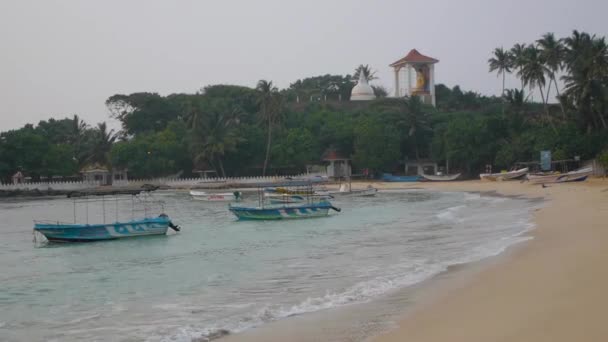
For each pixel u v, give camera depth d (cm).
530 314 1263
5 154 10706
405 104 12038
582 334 1080
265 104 11275
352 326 1368
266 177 11469
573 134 8556
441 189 8938
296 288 1939
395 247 2830
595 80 8331
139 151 11250
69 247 3556
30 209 7338
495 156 10212
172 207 6912
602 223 2870
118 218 5631
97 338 1473
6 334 1558
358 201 6850
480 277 1803
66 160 11425
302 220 4800
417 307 1497
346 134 11631
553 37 9244
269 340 1316
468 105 14988
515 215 3988
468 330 1208
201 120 11225
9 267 2809
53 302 1947
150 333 1485
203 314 1641
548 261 1908
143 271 2541
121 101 13525
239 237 3744
